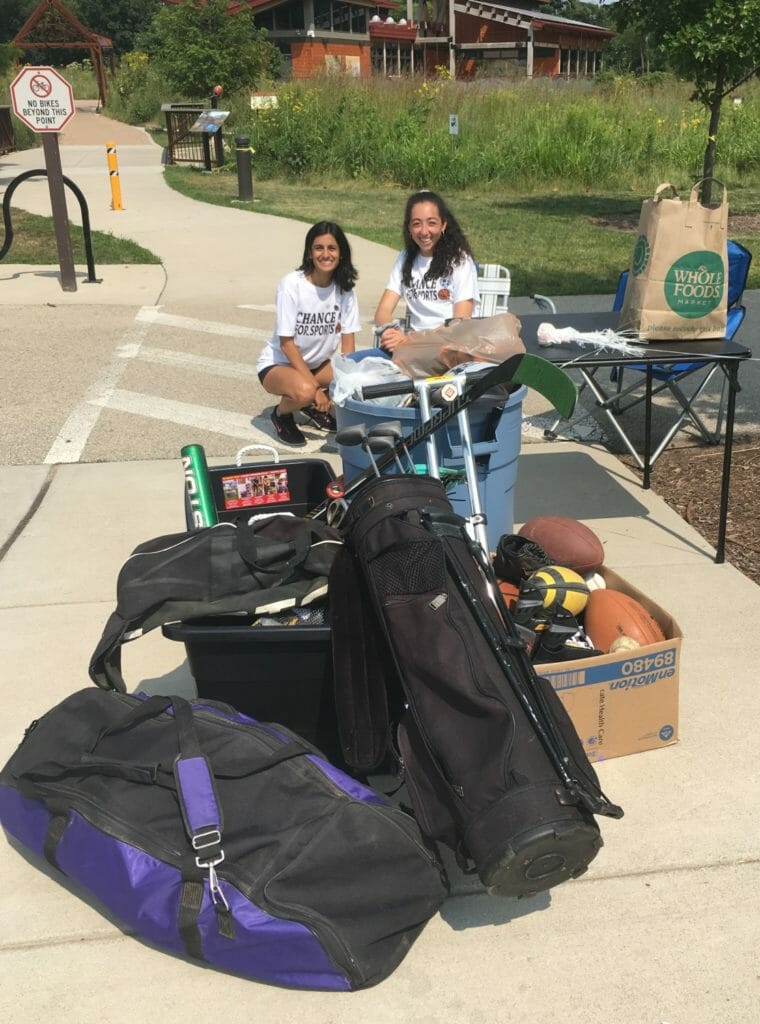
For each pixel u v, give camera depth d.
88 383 6.85
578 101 19.45
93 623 3.87
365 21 39.00
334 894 2.23
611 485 5.13
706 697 3.34
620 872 2.63
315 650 2.71
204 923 2.23
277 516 2.83
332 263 5.23
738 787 2.92
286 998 2.28
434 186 17.30
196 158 20.89
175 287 9.76
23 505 4.92
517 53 40.03
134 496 5.00
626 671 2.92
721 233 4.04
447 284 4.91
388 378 3.77
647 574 4.17
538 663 3.00
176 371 7.14
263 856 2.25
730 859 2.67
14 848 2.76
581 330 4.48
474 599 2.45
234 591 2.67
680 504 4.90
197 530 2.80
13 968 2.38
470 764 2.25
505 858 2.12
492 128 18.30
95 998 2.29
